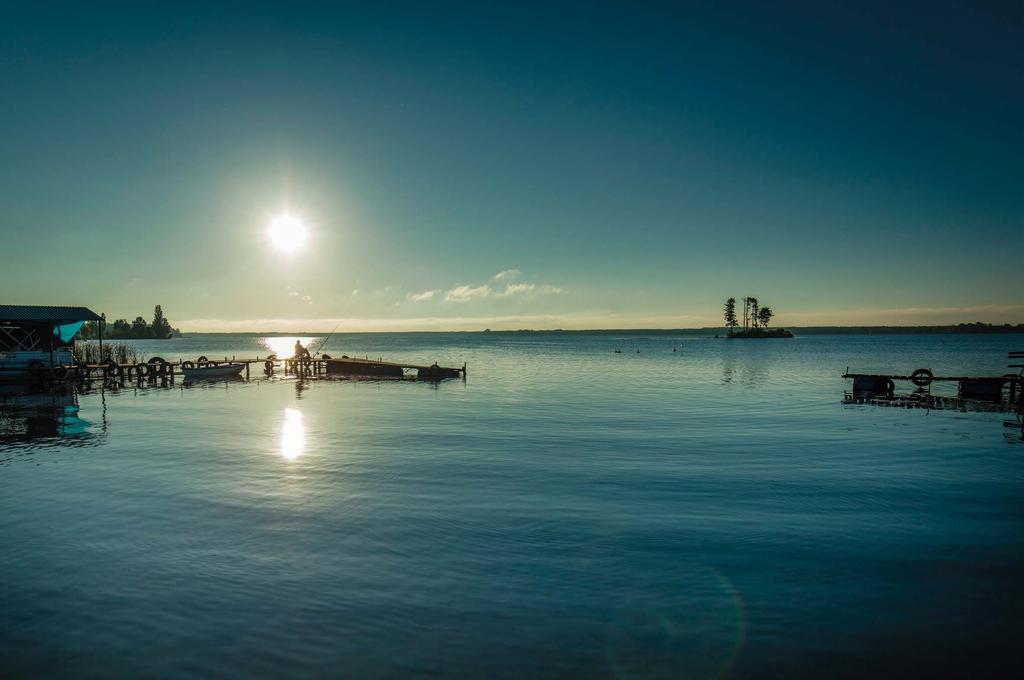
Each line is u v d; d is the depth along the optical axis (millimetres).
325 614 7500
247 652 6633
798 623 7324
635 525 10977
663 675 6215
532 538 10281
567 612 7582
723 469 15516
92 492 13250
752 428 22297
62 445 19031
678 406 29141
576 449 18172
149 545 9938
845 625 7277
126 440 19938
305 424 23578
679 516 11539
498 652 6645
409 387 40812
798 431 21609
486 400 32250
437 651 6656
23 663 6406
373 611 7586
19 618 7410
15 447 18703
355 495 13000
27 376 39125
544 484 13961
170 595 8031
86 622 7312
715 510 11938
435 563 9156
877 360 75438
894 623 7332
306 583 8414
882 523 11188
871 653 6664
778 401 31359
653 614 7527
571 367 62469
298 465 16000
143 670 6293
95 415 26578
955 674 6270
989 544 10078
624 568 8977
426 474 14945
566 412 26969
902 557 9469
